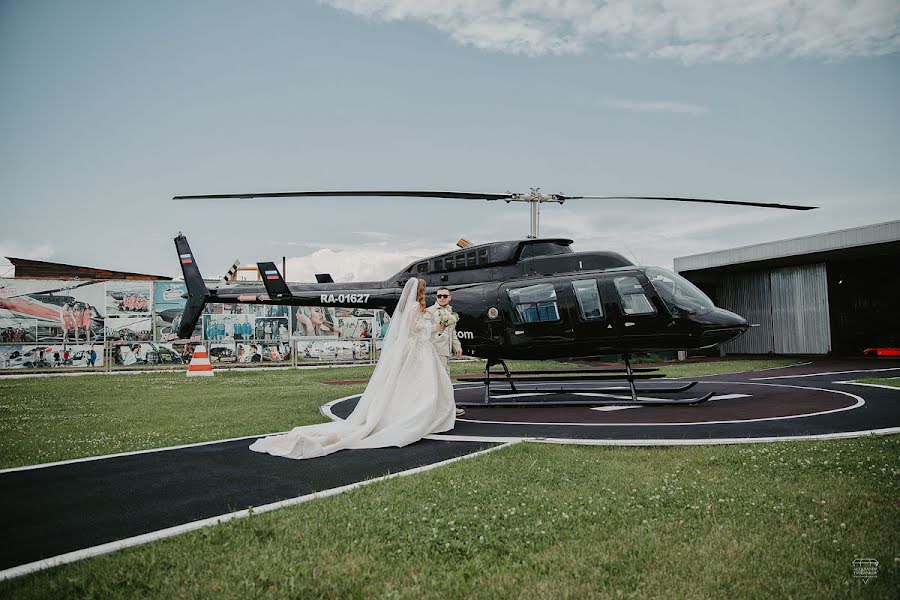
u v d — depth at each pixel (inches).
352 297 558.3
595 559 142.3
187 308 746.2
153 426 368.2
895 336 1194.0
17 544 160.2
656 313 427.5
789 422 327.3
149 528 172.4
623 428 326.0
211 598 124.2
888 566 133.2
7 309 1214.3
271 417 402.3
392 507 182.7
